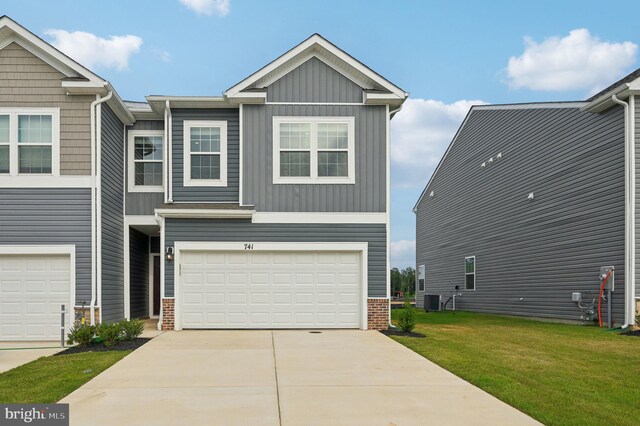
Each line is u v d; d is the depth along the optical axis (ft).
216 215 44.75
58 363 29.86
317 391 23.54
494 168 71.56
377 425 18.84
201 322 45.09
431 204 97.81
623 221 46.06
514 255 65.67
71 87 41.75
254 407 20.98
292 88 46.62
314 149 46.32
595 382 25.48
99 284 42.34
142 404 21.35
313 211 46.01
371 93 45.73
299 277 45.83
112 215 46.75
